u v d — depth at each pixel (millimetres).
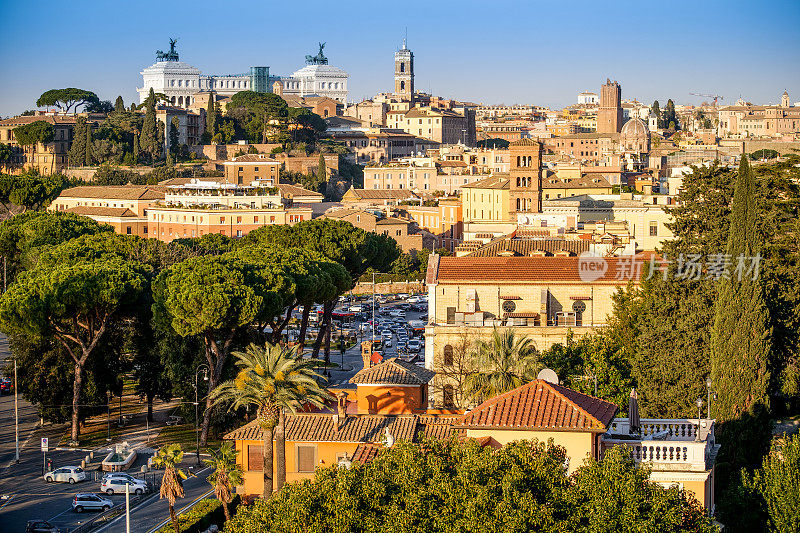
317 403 125688
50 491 157500
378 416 123125
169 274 189750
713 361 135875
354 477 88562
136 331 193000
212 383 178500
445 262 176500
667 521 81688
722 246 169375
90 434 187625
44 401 186375
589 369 144625
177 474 131125
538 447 89000
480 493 82125
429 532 82750
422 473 86812
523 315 169750
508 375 142000
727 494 106688
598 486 82812
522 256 190375
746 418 132500
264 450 122125
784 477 104250
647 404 139125
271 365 123812
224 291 177875
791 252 169625
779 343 150250
